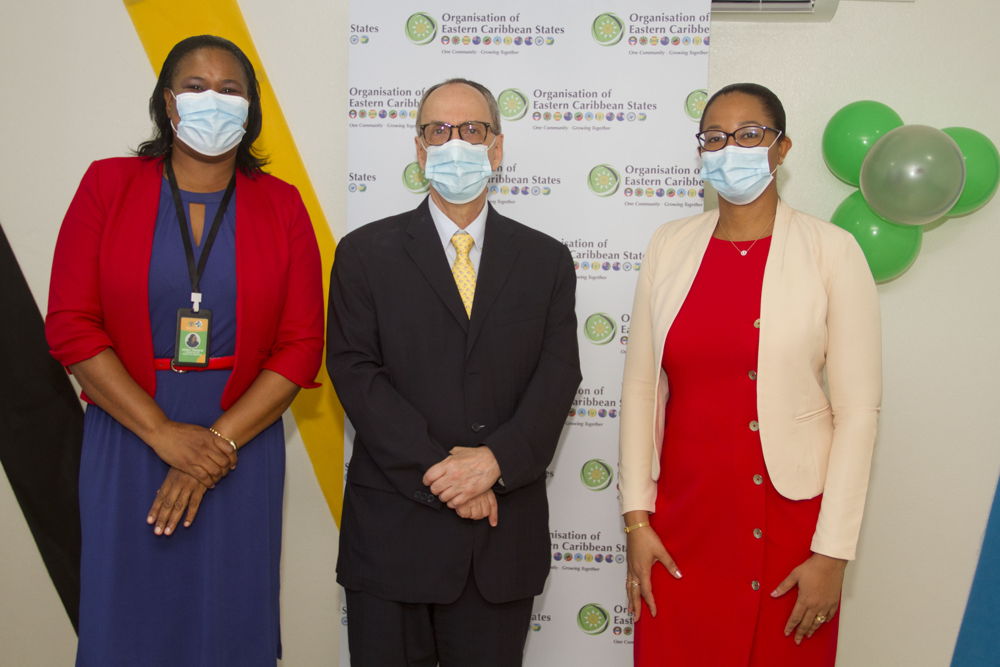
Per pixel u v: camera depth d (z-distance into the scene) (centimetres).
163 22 247
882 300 248
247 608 179
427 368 171
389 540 169
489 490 167
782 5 238
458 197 178
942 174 209
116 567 169
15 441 251
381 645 170
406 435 164
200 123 166
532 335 176
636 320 183
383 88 227
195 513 170
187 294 171
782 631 163
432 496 165
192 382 172
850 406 160
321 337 187
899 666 252
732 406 164
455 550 167
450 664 177
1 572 257
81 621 171
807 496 162
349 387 169
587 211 227
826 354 165
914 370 248
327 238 254
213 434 169
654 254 182
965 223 244
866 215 228
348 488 181
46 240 253
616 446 230
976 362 247
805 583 159
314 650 260
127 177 173
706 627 167
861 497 158
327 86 250
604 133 225
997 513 247
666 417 176
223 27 248
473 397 171
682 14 222
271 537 183
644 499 175
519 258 179
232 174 183
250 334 175
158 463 172
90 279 168
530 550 175
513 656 176
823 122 245
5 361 251
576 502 231
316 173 252
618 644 231
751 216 172
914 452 249
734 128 167
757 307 164
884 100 243
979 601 249
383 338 173
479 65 226
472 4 224
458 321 172
